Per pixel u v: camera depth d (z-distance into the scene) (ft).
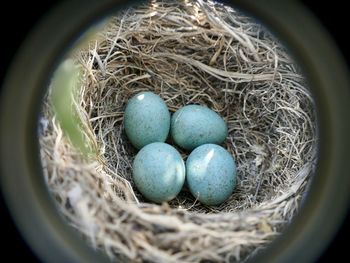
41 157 0.51
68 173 0.54
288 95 0.70
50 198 0.46
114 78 0.73
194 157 0.67
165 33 0.74
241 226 0.55
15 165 0.44
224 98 0.76
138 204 0.58
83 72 0.67
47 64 0.45
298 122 0.68
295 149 0.67
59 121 0.58
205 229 0.53
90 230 0.51
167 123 0.70
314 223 0.44
